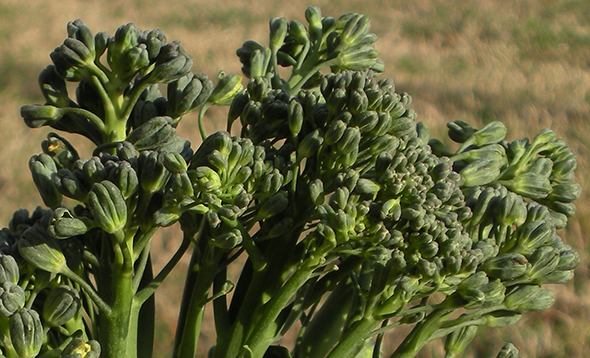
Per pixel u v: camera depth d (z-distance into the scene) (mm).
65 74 450
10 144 1466
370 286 465
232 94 474
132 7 2639
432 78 2027
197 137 1499
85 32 448
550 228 455
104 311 439
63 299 435
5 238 445
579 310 1062
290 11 2754
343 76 445
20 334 426
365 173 453
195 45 2254
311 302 462
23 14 2371
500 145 481
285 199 443
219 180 433
